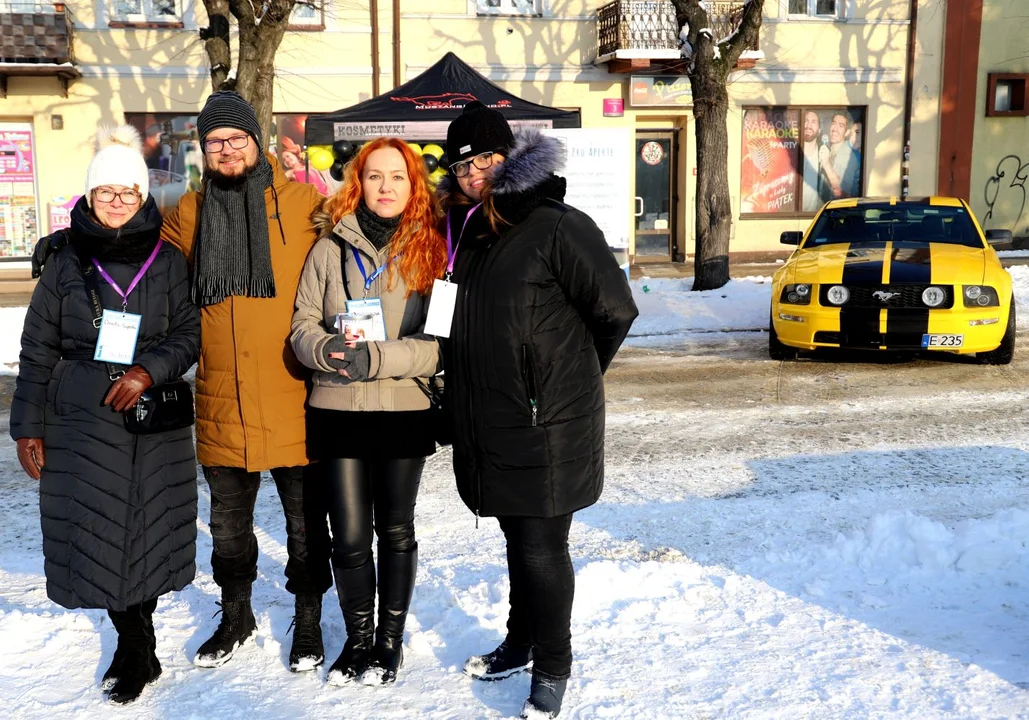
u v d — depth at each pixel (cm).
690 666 315
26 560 436
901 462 576
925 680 302
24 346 296
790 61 1952
